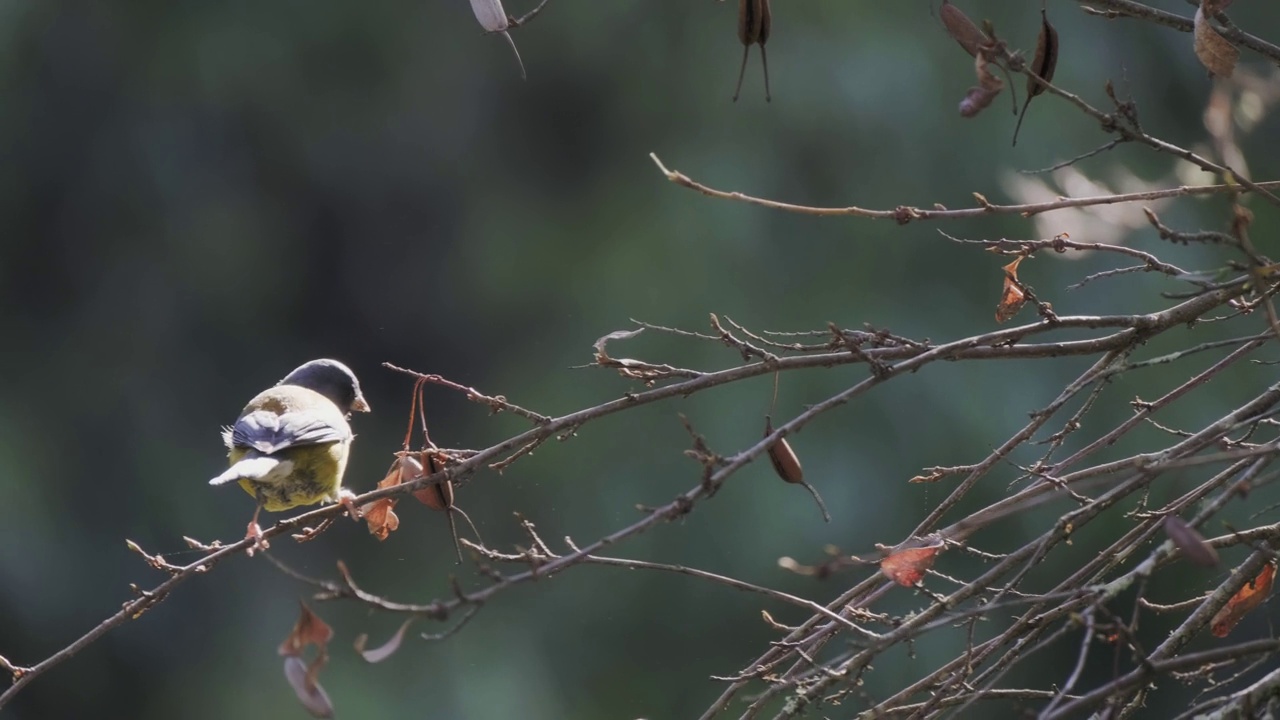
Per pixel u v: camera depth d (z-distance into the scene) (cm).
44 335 1925
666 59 1870
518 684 1609
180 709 1756
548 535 1706
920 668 1295
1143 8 480
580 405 1767
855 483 1561
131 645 1772
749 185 1727
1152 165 1503
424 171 2003
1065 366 1572
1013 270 507
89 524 1841
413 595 1731
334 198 2009
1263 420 513
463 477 498
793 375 1617
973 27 436
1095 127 1600
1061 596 412
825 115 1692
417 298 1997
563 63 1936
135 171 1931
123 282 1942
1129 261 1455
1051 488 479
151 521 1867
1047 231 1128
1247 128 473
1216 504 389
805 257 1719
